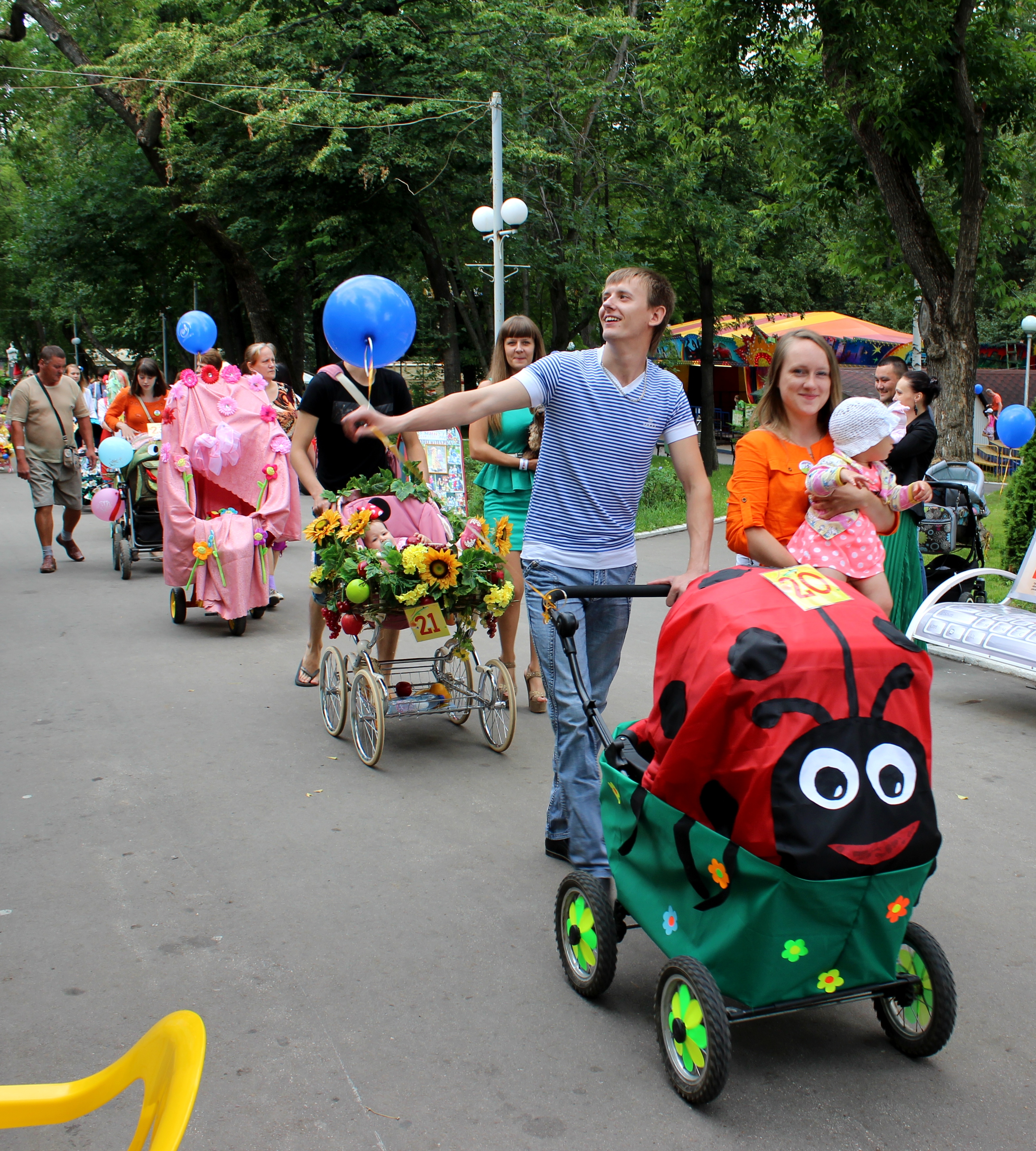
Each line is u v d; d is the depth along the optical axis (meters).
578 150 19.73
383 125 18.28
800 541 3.43
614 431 3.54
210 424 7.96
